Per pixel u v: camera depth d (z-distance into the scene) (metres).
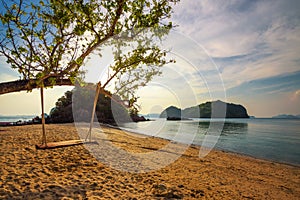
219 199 4.03
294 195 5.38
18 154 5.59
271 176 7.76
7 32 2.89
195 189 4.42
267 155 14.42
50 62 3.27
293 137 26.75
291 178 7.79
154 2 4.04
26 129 12.02
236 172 7.45
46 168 4.66
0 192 3.21
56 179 4.05
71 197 3.32
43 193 3.35
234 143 20.34
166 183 4.57
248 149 16.78
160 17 4.11
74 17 3.54
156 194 3.83
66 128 14.27
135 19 3.98
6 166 4.48
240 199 4.29
